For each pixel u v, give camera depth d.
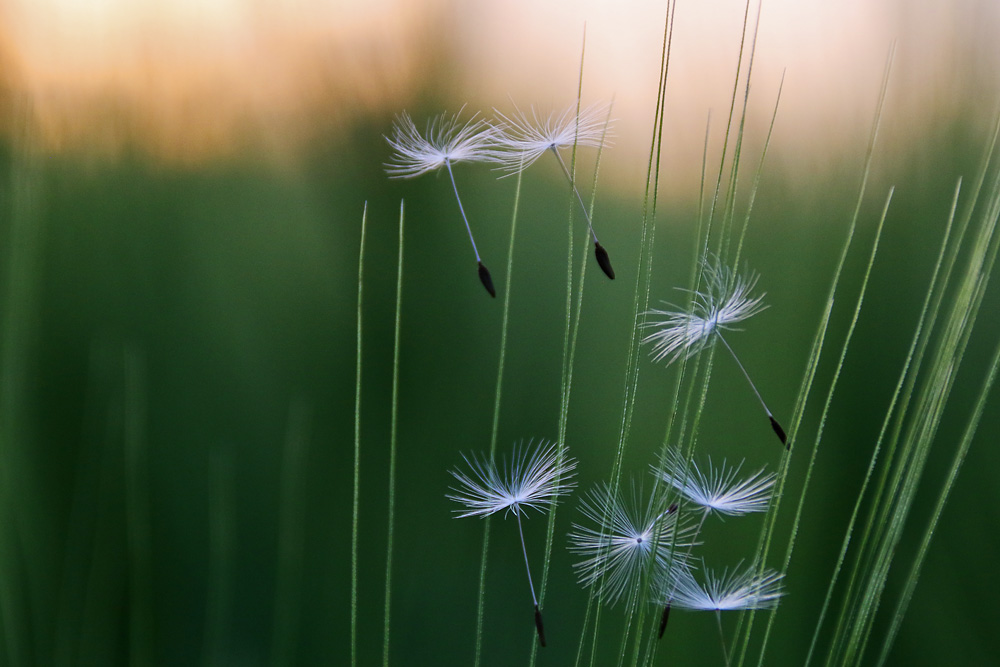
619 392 0.49
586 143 0.26
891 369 0.45
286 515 0.40
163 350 0.50
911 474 0.28
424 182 0.54
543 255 0.53
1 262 0.35
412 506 0.47
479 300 0.53
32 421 0.37
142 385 0.45
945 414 0.44
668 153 0.49
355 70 0.53
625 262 0.52
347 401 0.50
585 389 0.49
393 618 0.43
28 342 0.36
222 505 0.40
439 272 0.53
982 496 0.42
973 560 0.41
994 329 0.43
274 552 0.45
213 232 0.54
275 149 0.55
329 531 0.46
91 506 0.41
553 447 0.27
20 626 0.34
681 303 0.50
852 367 0.46
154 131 0.52
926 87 0.49
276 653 0.39
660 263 0.51
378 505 0.47
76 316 0.47
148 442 0.47
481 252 0.53
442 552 0.45
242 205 0.54
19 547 0.35
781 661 0.38
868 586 0.28
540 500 0.27
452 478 0.48
